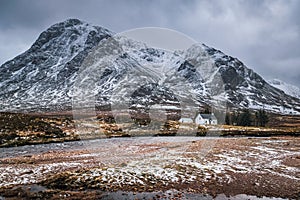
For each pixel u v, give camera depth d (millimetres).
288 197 18906
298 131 73500
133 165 24359
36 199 17078
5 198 17125
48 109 140625
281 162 29375
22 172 23484
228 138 54375
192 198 18188
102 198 17578
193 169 24312
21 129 53750
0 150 37969
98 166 24812
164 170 23453
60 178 21047
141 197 17953
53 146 41625
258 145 42781
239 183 21453
